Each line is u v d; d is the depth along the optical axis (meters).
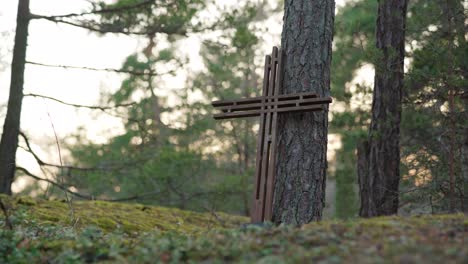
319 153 9.00
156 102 25.19
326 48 9.30
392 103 13.41
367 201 13.39
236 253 6.14
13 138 14.99
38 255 7.49
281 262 5.50
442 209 13.40
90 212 12.71
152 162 18.42
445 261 5.07
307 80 9.09
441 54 13.33
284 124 9.07
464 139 13.73
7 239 8.05
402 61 13.59
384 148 13.23
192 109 22.84
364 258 5.36
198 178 23.95
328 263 5.34
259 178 8.81
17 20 15.23
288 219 8.77
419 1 16.41
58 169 18.19
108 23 15.52
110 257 7.11
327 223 7.30
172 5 15.58
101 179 18.36
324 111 9.16
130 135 22.84
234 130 24.58
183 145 21.03
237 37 16.14
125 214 13.34
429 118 15.24
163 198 22.97
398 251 5.48
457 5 13.88
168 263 6.25
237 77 24.50
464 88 13.85
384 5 13.70
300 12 9.33
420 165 14.41
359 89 16.55
